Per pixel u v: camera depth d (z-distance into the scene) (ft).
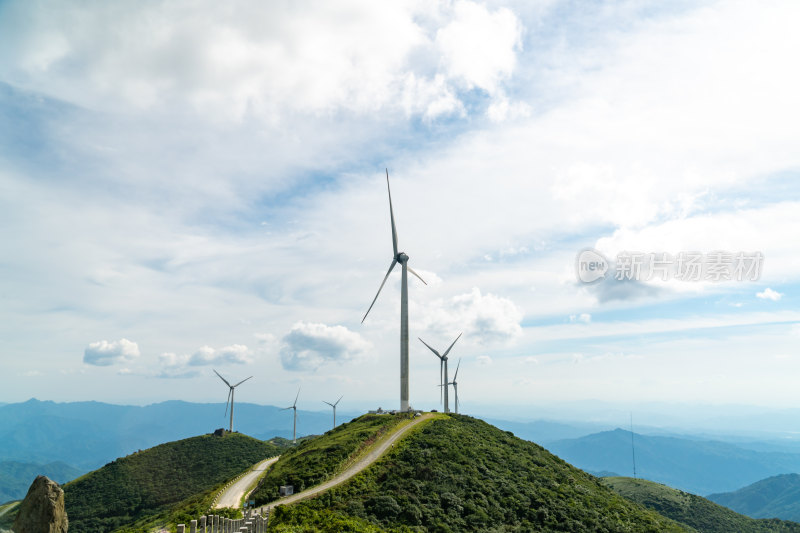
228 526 146.10
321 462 364.58
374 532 232.73
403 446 388.98
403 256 557.74
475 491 325.42
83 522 507.30
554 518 312.50
